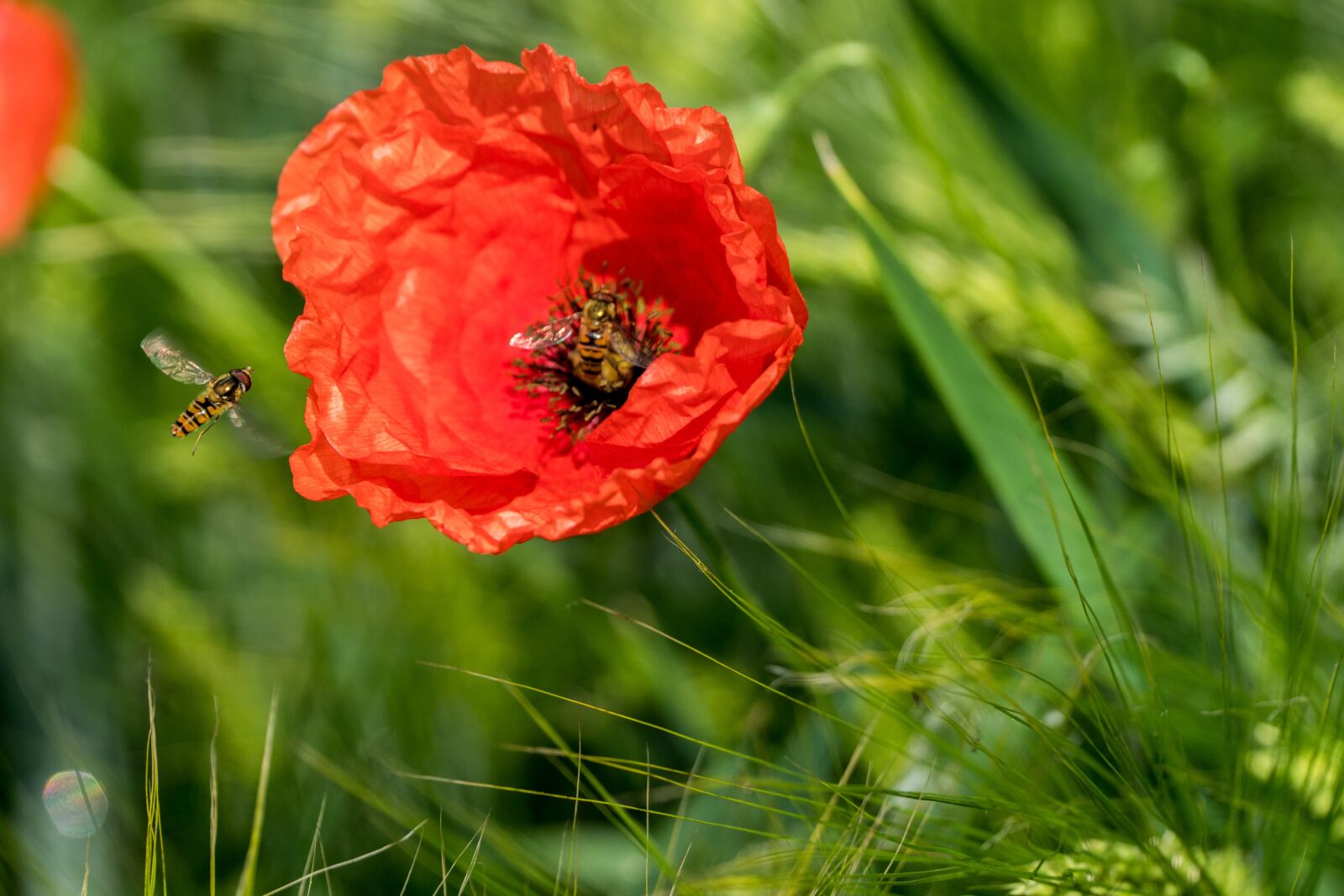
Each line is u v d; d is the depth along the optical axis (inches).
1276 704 19.7
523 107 19.9
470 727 24.1
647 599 24.4
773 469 24.4
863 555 22.6
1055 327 22.2
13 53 23.4
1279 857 19.5
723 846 21.8
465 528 19.1
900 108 21.8
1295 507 21.0
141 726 24.4
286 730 23.5
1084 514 20.7
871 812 20.7
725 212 19.1
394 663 23.9
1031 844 19.8
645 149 19.5
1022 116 22.7
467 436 20.0
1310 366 22.8
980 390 20.5
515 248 20.2
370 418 19.5
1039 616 20.7
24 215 24.0
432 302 20.0
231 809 23.5
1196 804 19.9
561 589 24.3
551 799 23.9
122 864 23.4
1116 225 22.9
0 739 24.3
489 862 20.4
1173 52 24.2
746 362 19.3
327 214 19.7
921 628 20.4
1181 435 22.2
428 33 24.3
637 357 20.0
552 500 19.8
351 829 23.0
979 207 23.1
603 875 22.8
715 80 23.8
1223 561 21.0
